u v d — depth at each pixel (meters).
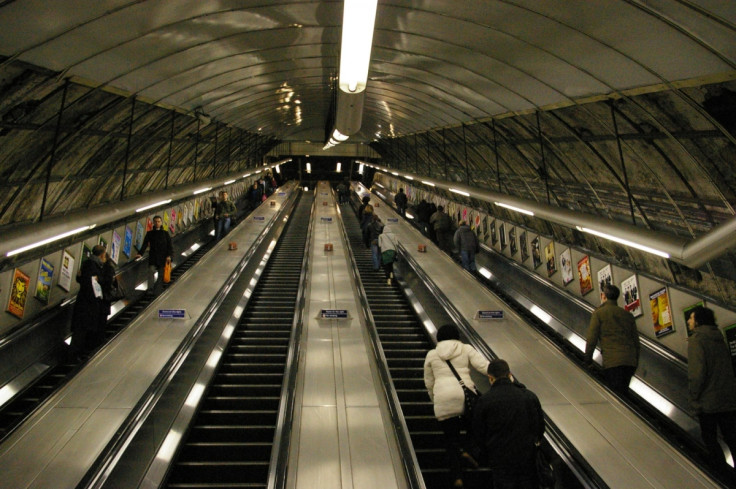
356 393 6.85
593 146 9.32
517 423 4.43
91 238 10.65
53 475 4.84
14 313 7.74
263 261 15.70
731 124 5.91
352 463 5.32
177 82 9.78
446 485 5.63
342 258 15.70
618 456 5.26
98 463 4.51
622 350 6.63
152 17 6.26
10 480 4.76
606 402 6.32
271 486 4.52
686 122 6.57
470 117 13.27
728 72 5.14
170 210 16.69
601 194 10.70
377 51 10.44
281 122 24.03
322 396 6.75
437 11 7.28
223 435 6.68
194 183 12.35
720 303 6.86
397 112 17.88
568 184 11.87
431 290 10.71
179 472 5.89
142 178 13.84
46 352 8.07
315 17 8.17
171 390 6.36
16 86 6.22
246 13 7.46
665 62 5.64
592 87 7.40
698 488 4.70
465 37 7.95
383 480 5.09
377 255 15.23
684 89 5.97
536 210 8.92
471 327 8.43
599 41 5.96
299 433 5.86
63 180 9.48
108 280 8.62
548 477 4.33
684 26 4.77
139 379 6.73
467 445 5.38
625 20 5.23
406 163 30.97
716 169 6.87
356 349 8.43
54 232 5.86
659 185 8.40
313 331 9.30
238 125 19.14
